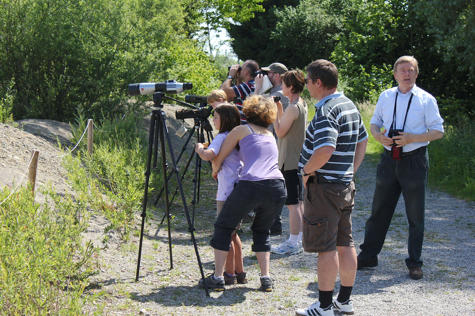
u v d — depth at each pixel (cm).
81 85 1010
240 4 3284
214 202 798
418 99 487
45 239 402
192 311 405
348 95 2031
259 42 3712
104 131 827
